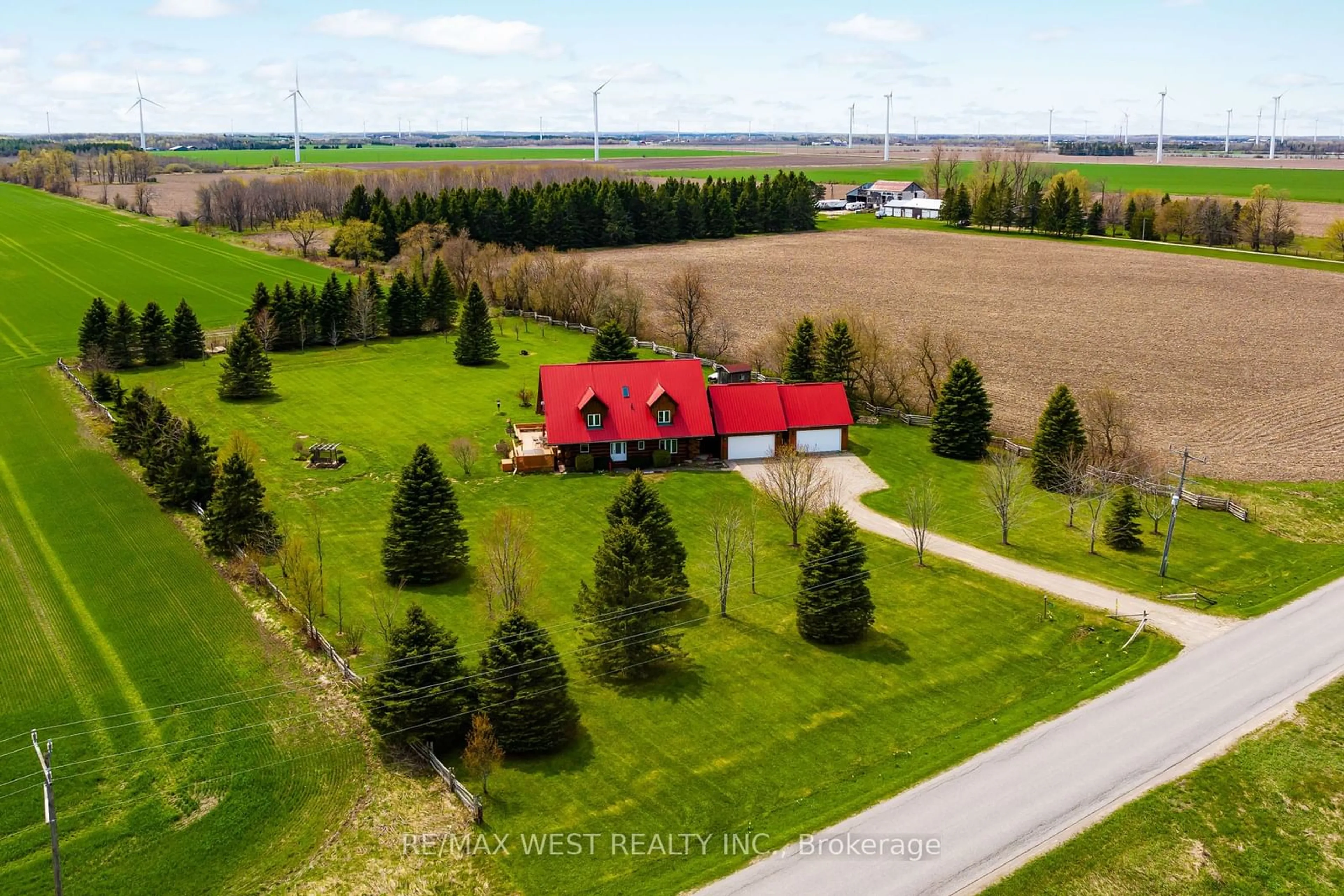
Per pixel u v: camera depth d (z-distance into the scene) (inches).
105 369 4507.9
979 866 1659.7
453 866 1678.2
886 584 2674.7
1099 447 3491.6
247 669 2236.7
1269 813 1793.8
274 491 3211.1
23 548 2832.2
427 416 3986.2
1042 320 5831.7
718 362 4810.5
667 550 2529.5
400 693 1924.2
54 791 1838.1
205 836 1733.5
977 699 2156.7
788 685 2207.2
